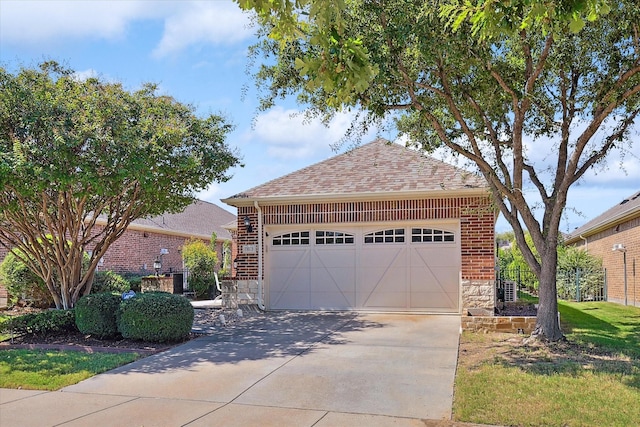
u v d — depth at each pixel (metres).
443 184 13.08
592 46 8.87
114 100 10.46
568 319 13.67
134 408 6.48
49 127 9.48
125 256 21.50
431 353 9.12
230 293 15.13
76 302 11.73
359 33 8.21
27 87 9.91
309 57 3.82
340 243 14.64
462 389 6.95
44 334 11.06
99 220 19.34
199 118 12.27
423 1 8.13
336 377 7.69
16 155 9.12
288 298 14.91
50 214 12.57
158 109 11.38
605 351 9.12
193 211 30.72
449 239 13.85
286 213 14.90
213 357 9.12
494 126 10.91
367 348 9.59
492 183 10.15
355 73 3.53
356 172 15.61
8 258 15.47
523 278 23.27
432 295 13.91
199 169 12.20
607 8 3.72
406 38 8.25
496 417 5.92
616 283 19.84
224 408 6.43
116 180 9.98
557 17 3.81
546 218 10.09
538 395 6.64
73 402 6.74
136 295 10.97
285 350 9.55
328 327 11.91
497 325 11.09
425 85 9.48
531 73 9.36
